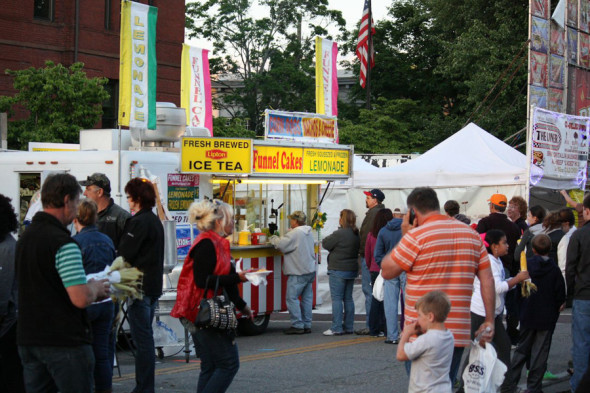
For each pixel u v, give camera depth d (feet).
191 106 59.00
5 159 36.11
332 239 40.29
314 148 42.45
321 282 64.54
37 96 82.84
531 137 52.39
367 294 40.60
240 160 37.70
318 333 41.91
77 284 15.94
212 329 20.30
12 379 20.48
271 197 44.06
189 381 27.32
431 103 153.17
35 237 16.15
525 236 33.24
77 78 84.02
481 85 111.55
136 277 19.93
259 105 163.94
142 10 38.19
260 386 26.96
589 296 25.61
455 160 65.26
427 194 19.70
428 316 18.33
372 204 40.55
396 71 156.35
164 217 35.45
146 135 38.37
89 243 21.62
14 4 93.56
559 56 63.16
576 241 25.71
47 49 97.09
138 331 23.80
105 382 21.57
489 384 21.12
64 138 83.20
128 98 37.40
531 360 27.14
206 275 20.22
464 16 124.77
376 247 36.32
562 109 63.67
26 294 16.14
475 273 20.03
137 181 24.26
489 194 62.90
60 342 16.05
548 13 61.77
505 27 112.78
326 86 55.01
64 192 16.58
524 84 111.75
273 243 40.91
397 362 31.78
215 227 20.77
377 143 128.16
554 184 54.80
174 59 111.86
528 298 26.50
